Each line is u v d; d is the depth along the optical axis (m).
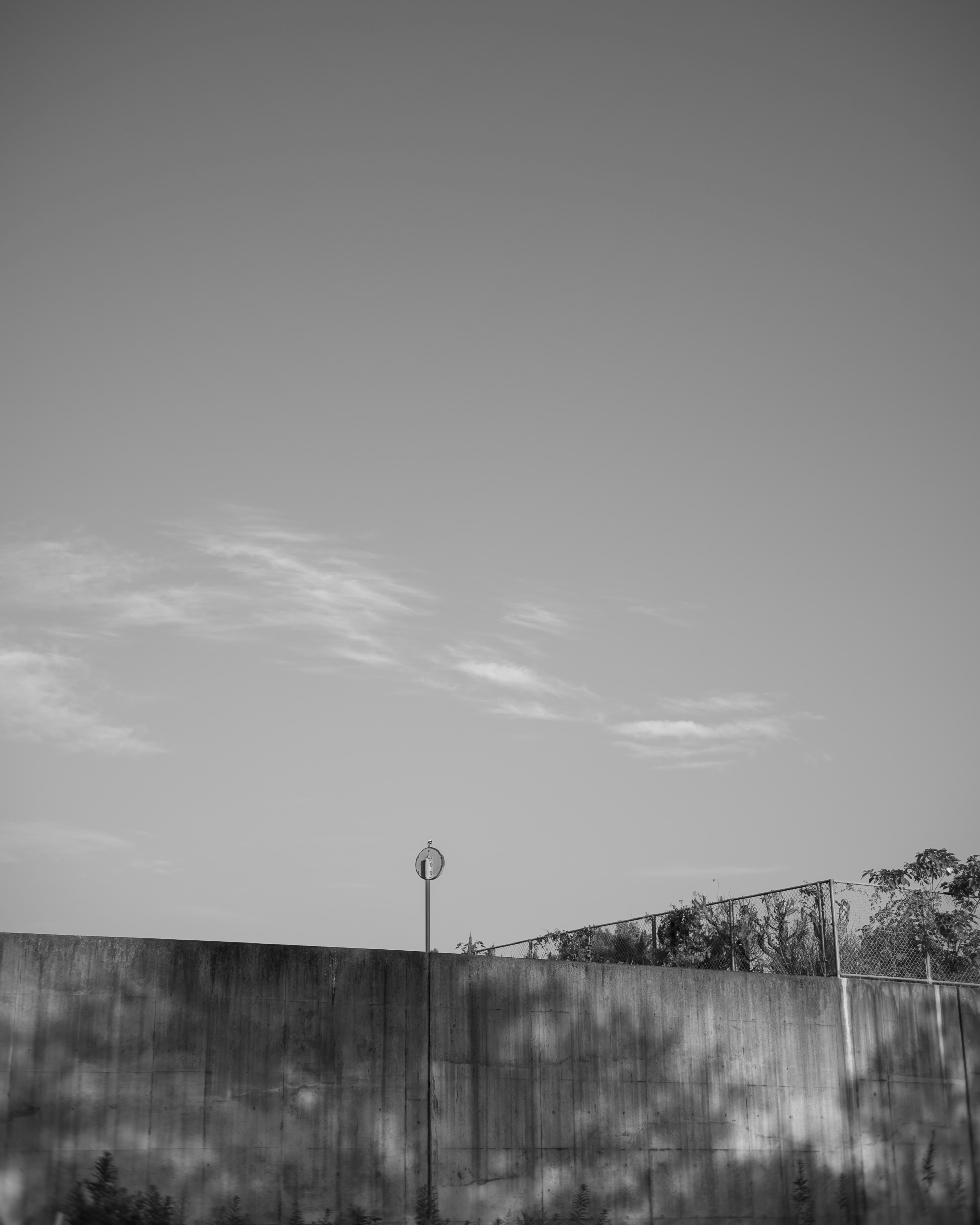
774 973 24.53
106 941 18.73
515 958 21.50
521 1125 20.80
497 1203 20.30
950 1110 24.42
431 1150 20.03
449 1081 20.47
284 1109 19.22
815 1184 22.83
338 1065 19.73
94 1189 17.84
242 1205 18.61
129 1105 18.31
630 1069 21.89
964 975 25.67
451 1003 20.81
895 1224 23.28
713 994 22.97
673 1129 21.95
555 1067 21.33
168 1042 18.73
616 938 28.30
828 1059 23.59
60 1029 18.20
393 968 20.52
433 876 23.97
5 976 18.09
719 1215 21.91
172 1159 18.36
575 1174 20.98
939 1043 24.69
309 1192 19.08
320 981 19.92
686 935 26.94
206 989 19.16
